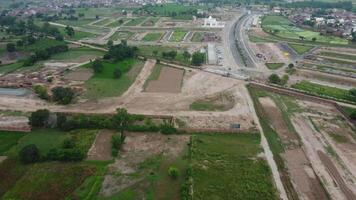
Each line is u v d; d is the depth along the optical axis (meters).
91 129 95.00
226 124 99.69
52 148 85.06
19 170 76.31
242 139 91.81
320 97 120.50
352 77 142.50
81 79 135.38
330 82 138.38
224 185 71.62
